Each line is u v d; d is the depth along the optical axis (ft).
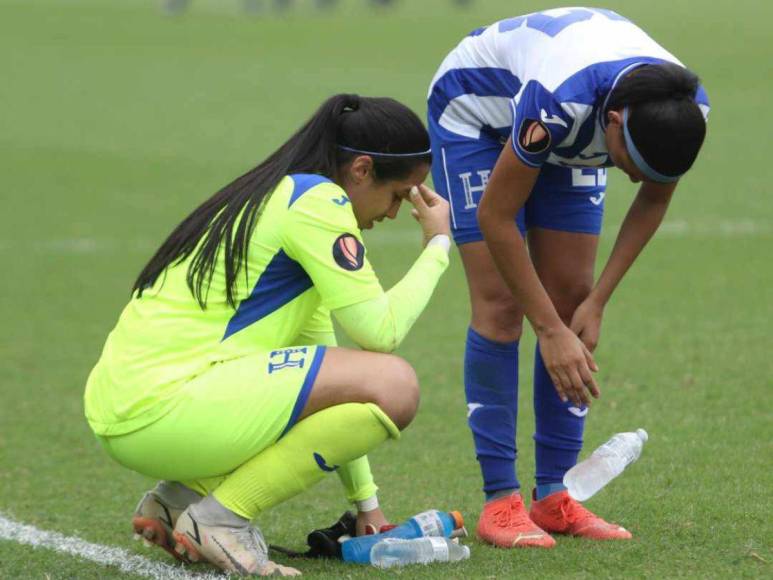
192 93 250.16
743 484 55.67
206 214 45.70
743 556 45.01
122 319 46.06
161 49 330.75
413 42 342.44
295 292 45.47
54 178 168.76
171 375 44.01
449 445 66.74
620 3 481.46
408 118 46.26
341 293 44.19
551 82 43.80
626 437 47.03
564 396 46.93
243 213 44.86
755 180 157.58
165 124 214.69
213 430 43.37
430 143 48.67
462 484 59.36
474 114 49.70
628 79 42.47
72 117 223.71
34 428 73.05
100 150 190.49
